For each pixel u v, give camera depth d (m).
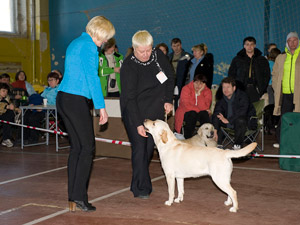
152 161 5.99
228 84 5.92
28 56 12.21
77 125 3.27
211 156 3.40
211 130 5.35
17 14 11.91
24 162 5.98
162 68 3.91
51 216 3.36
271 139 8.07
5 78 8.28
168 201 3.67
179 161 3.56
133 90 3.83
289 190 4.20
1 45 11.54
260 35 9.41
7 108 7.58
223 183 3.36
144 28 11.02
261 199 3.85
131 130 3.91
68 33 12.34
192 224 3.12
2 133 7.89
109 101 6.16
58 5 12.41
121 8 11.36
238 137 5.90
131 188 3.99
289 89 5.90
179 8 10.36
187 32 10.32
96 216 3.34
